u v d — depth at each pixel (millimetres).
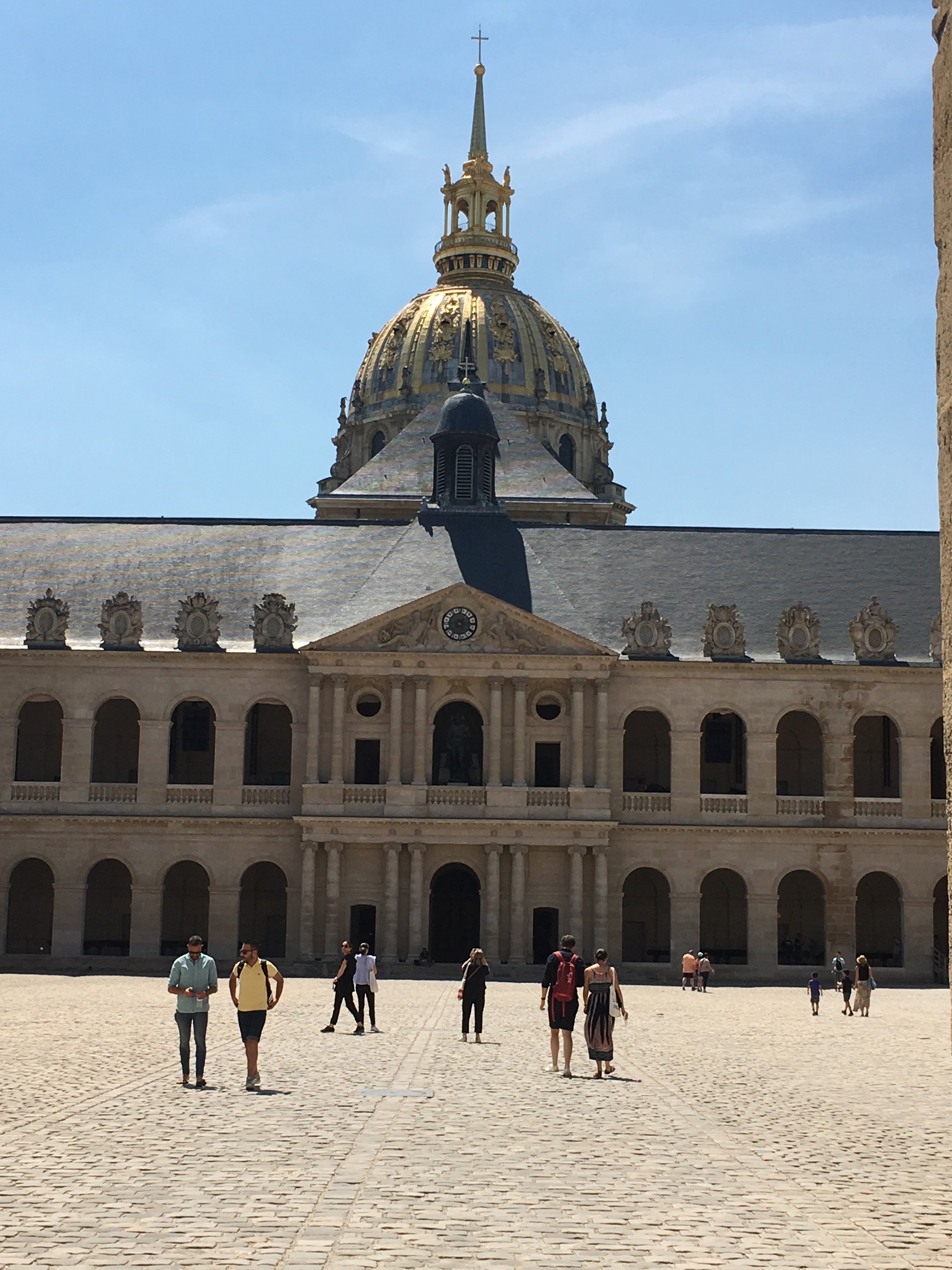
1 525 109500
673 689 96562
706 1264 18969
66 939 94938
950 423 15711
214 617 97938
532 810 94312
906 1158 27297
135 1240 19625
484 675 95062
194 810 95812
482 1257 19109
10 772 96188
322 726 95438
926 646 98750
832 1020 63031
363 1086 35719
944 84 15789
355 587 103625
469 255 197625
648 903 100812
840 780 95875
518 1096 34906
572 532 108062
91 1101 32094
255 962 35156
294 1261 18719
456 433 108375
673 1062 44094
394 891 93500
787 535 107688
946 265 15805
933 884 95438
